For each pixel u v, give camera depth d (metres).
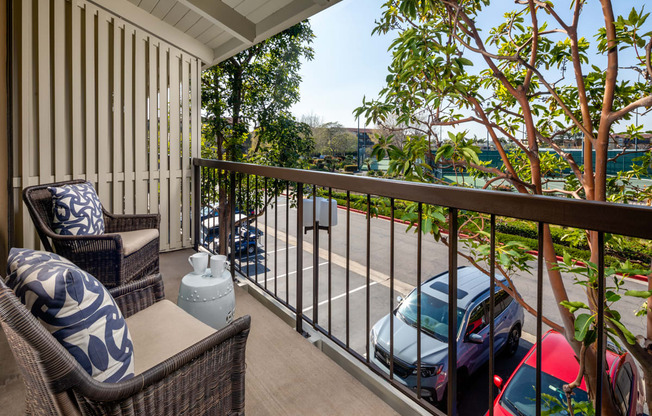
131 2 3.57
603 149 2.31
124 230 2.90
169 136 4.01
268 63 7.11
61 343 0.77
